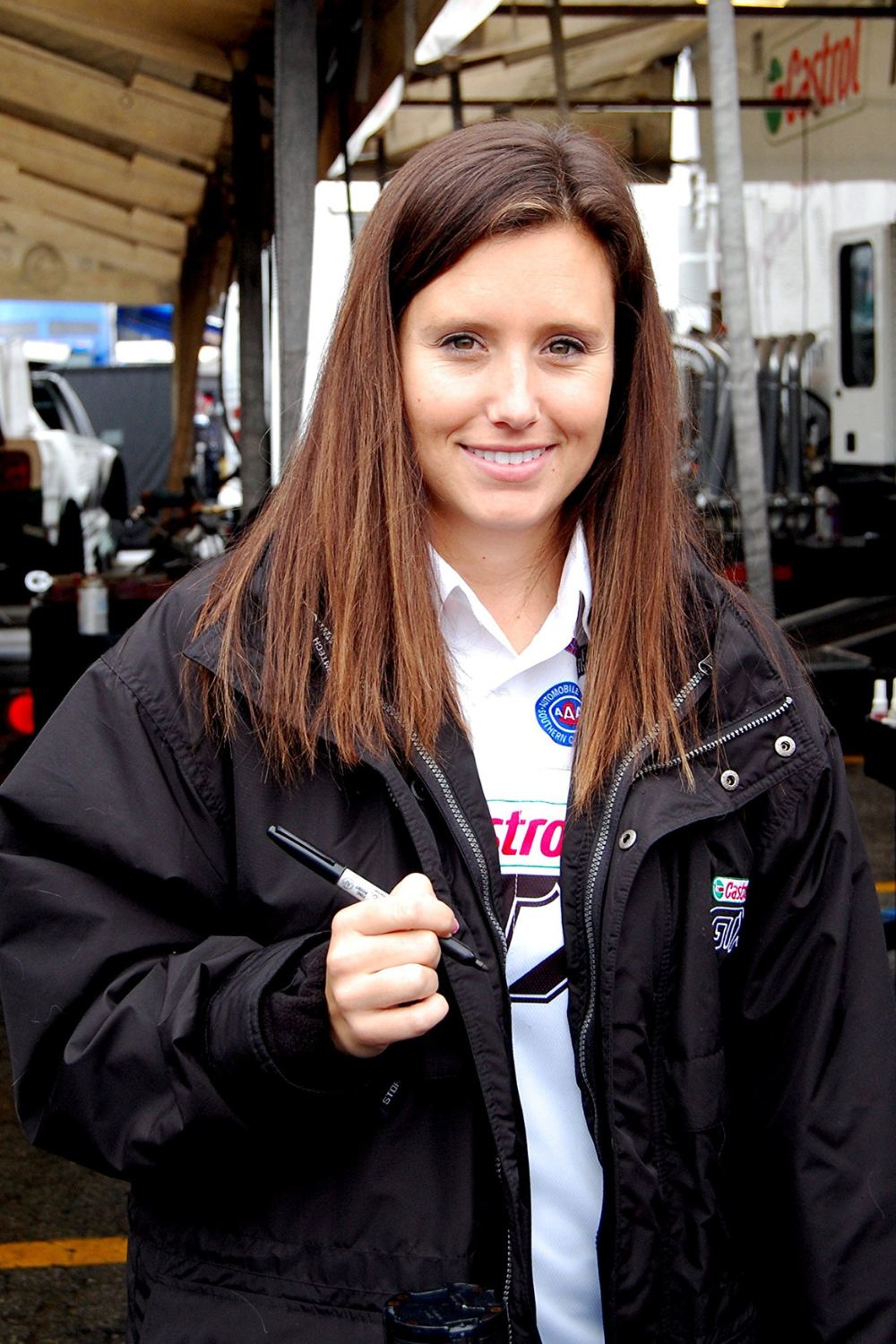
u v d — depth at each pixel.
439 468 1.23
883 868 5.04
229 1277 1.17
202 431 19.80
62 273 12.74
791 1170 1.28
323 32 5.00
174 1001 1.13
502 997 1.18
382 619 1.21
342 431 1.24
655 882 1.23
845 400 7.83
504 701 1.30
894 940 2.50
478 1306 1.03
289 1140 1.15
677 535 1.35
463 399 1.19
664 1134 1.23
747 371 3.35
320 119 5.23
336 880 1.11
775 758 1.28
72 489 8.90
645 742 1.24
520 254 1.16
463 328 1.18
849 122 7.94
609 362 1.22
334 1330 1.14
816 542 7.07
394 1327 1.01
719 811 1.23
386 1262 1.15
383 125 6.96
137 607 4.95
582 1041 1.21
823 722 1.32
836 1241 1.25
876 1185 1.26
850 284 7.72
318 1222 1.16
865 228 7.52
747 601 1.35
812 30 8.30
